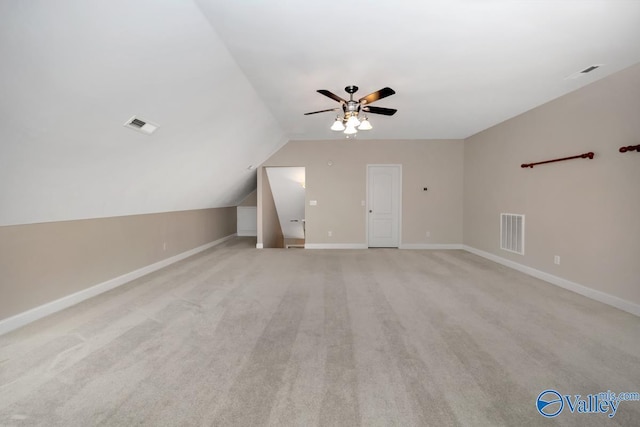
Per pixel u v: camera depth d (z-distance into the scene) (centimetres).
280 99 407
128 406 168
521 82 349
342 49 276
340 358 217
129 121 285
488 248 566
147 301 338
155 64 246
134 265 438
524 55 286
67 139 251
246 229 926
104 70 220
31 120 214
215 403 170
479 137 600
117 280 399
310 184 684
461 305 321
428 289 377
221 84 327
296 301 336
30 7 160
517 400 173
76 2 171
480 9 219
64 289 324
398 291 370
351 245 686
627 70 307
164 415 161
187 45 247
